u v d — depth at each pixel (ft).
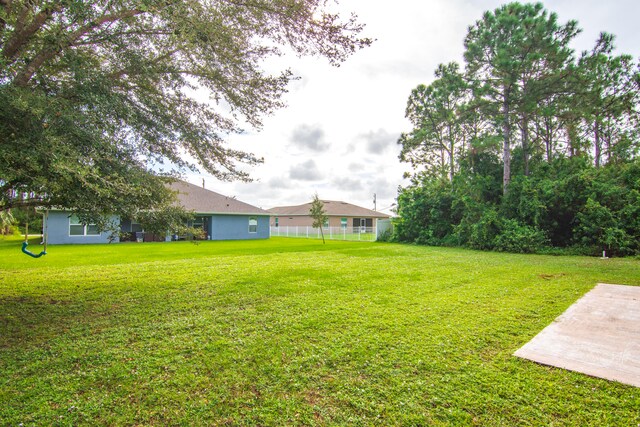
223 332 13.33
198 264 32.45
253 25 16.87
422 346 11.75
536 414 7.78
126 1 12.87
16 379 9.47
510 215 51.83
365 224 120.88
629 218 41.81
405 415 7.76
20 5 12.07
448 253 44.52
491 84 53.31
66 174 11.05
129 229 66.23
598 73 51.26
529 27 48.67
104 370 10.03
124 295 19.54
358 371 9.93
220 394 8.73
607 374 9.68
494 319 14.82
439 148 82.23
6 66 11.54
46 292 20.31
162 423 7.55
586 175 46.62
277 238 87.40
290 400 8.45
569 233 47.88
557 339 12.42
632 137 64.28
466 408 8.03
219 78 18.15
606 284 22.71
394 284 22.53
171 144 18.13
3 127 10.88
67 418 7.65
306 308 16.66
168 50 16.83
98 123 13.29
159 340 12.51
